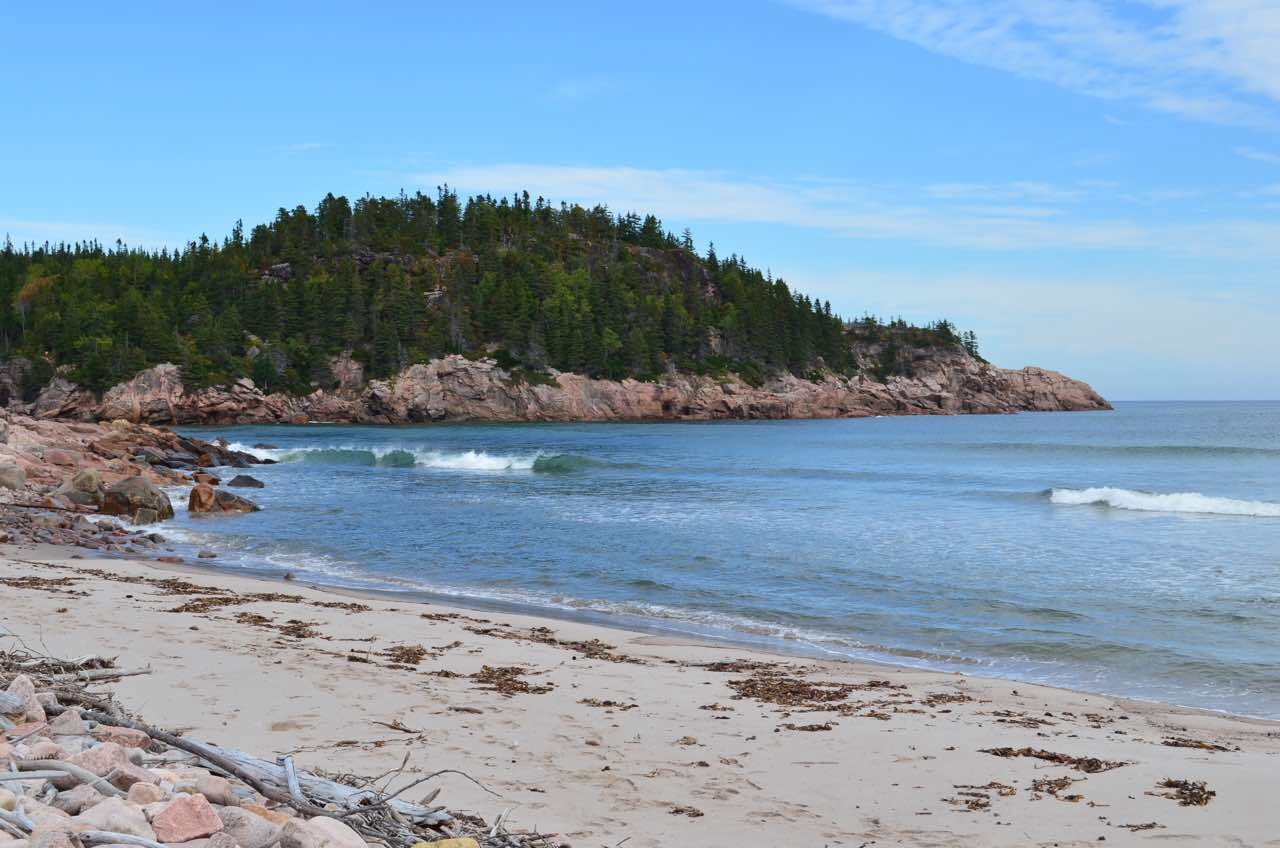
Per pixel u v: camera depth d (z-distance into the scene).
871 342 189.12
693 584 19.19
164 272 164.38
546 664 11.96
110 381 119.62
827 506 33.56
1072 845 6.62
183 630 12.66
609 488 40.88
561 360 146.25
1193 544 24.41
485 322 149.50
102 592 15.79
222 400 122.75
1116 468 53.88
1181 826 6.97
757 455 66.00
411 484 42.84
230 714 8.77
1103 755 8.84
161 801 4.75
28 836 4.00
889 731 9.49
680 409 148.50
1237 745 9.43
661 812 6.99
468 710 9.47
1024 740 9.32
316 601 16.23
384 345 134.38
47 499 29.80
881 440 88.06
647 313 164.00
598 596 18.25
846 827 6.86
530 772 7.73
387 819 5.54
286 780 5.87
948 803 7.43
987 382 186.75
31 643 11.25
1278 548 23.69
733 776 7.93
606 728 9.16
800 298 177.25
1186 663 13.38
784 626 15.78
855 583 19.17
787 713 10.07
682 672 11.93
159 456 48.78
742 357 165.62
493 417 134.75
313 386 130.88
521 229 197.12
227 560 22.61
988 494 37.94
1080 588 18.56
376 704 9.46
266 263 166.25
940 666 13.44
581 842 6.27
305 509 32.62
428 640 13.17
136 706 8.77
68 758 5.20
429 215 196.50
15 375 121.94
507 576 20.30
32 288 153.75
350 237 181.12
